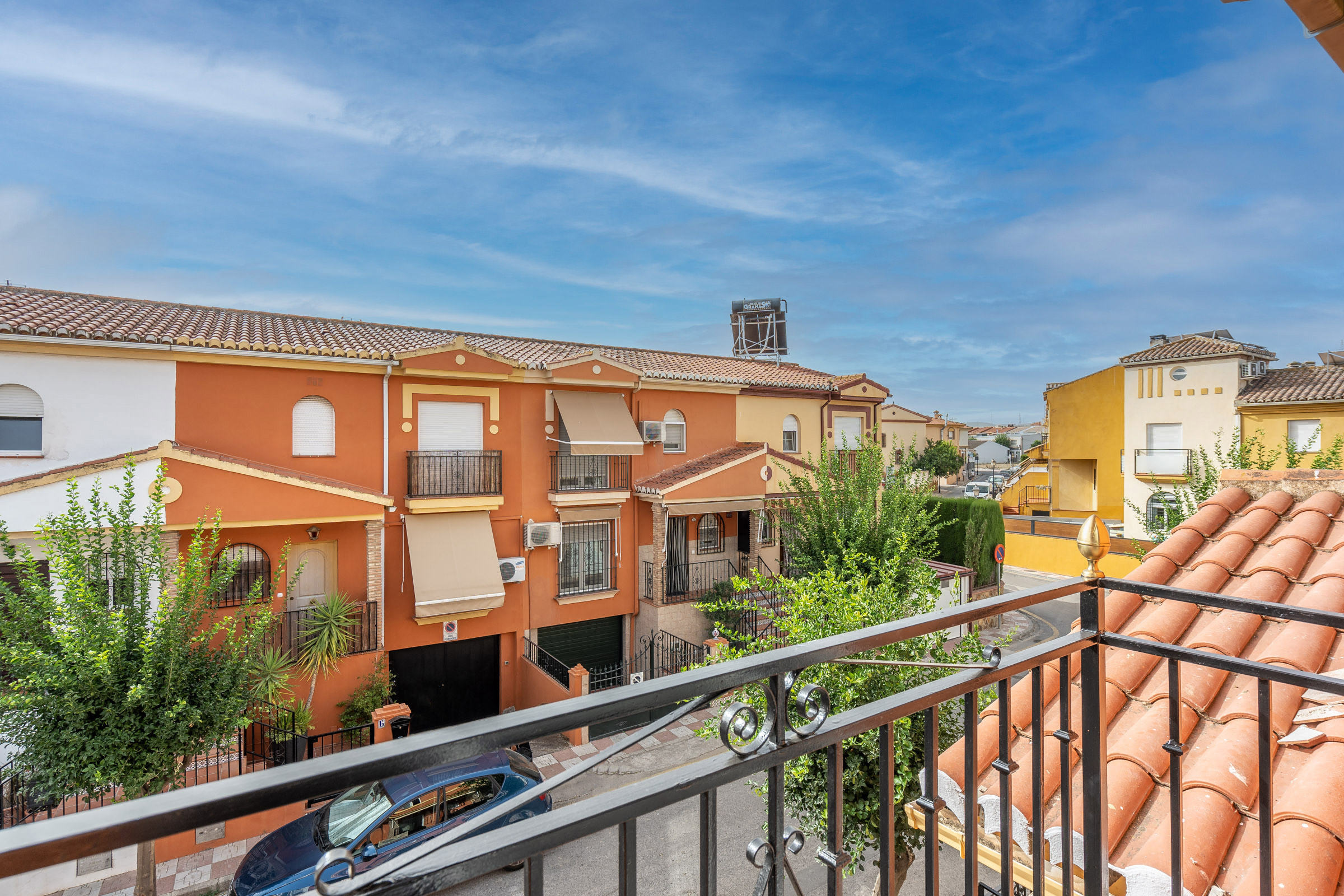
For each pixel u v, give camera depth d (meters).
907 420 51.53
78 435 12.59
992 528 26.56
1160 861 2.68
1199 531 5.62
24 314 12.93
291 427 14.59
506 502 17.39
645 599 19.09
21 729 8.48
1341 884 2.54
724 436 21.88
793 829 1.68
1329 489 5.83
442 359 15.96
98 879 9.84
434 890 1.11
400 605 15.80
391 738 13.45
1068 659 2.62
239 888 8.53
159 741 8.69
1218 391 27.55
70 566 8.54
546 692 16.34
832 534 17.00
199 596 9.59
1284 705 3.55
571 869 10.23
